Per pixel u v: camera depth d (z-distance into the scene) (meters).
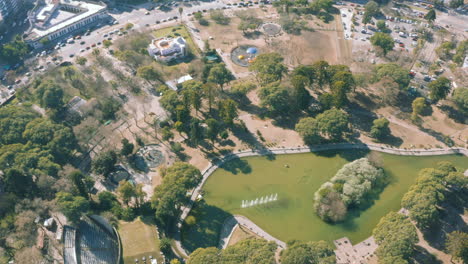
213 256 176.50
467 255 181.25
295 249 181.25
